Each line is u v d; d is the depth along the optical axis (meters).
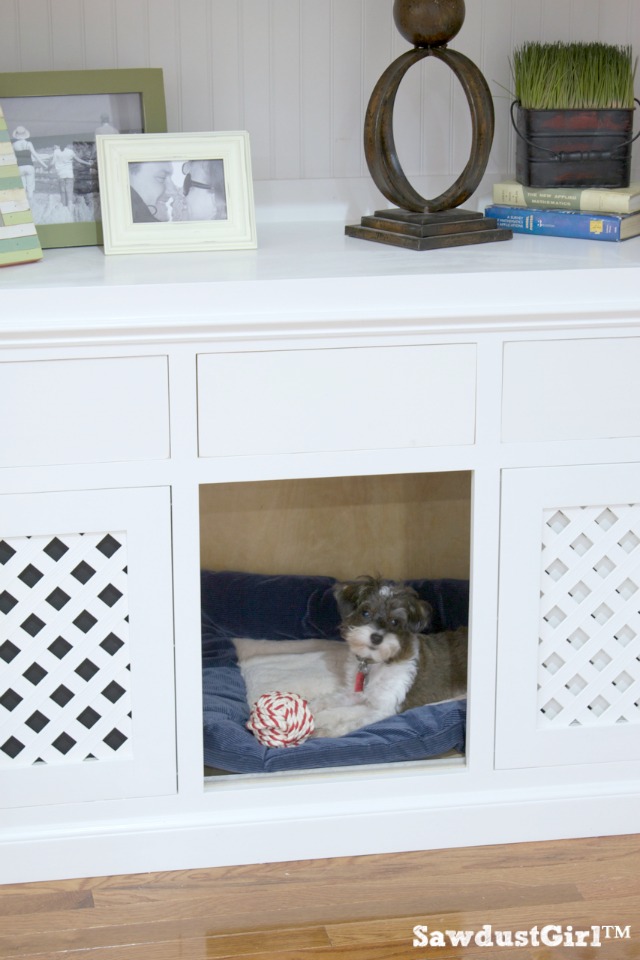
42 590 1.49
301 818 1.59
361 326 1.42
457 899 1.51
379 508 2.12
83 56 1.81
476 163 1.69
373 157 1.69
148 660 1.52
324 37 1.88
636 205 1.74
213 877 1.56
